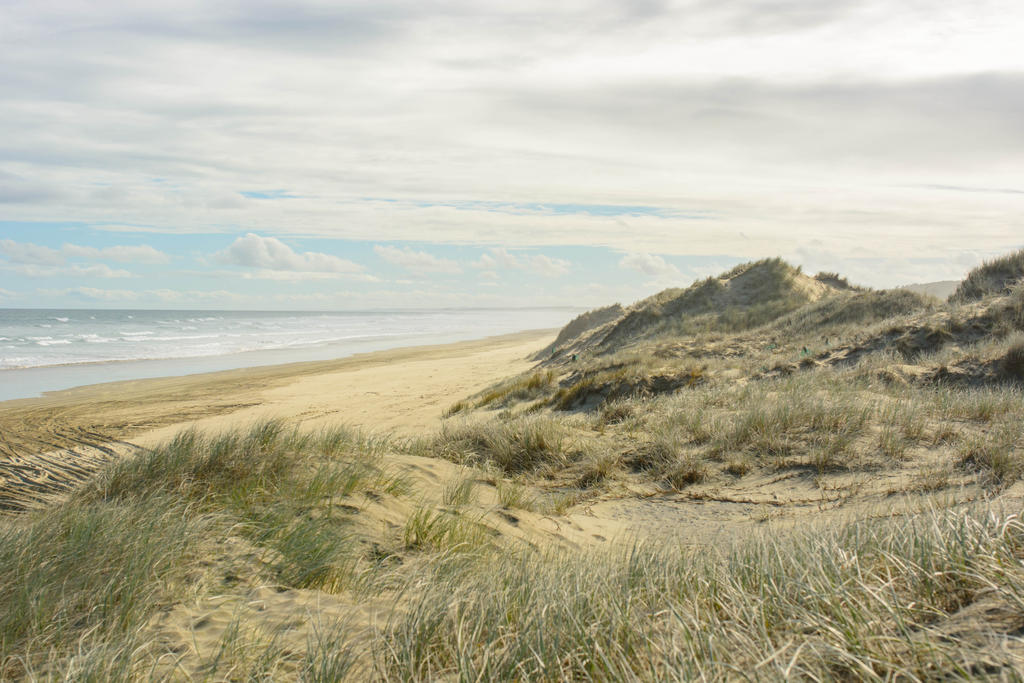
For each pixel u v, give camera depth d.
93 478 5.81
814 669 1.89
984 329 14.80
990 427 8.12
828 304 21.98
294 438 6.65
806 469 7.61
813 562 2.89
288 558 4.02
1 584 3.19
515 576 3.45
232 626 3.06
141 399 22.53
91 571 3.38
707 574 3.19
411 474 7.06
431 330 81.62
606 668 2.22
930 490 6.23
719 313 25.11
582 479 8.39
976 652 1.81
